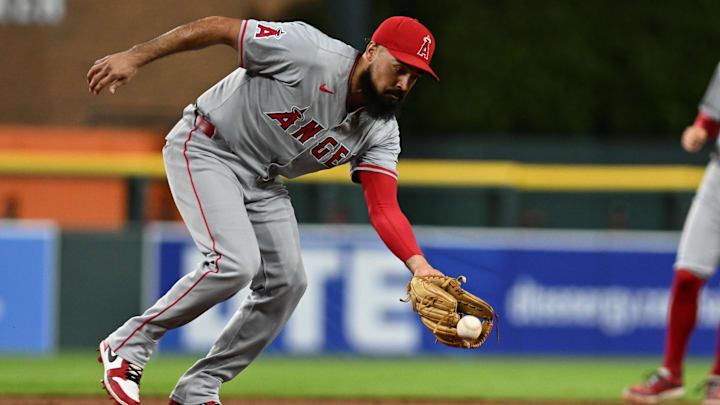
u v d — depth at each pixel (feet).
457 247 105.81
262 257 50.96
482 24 190.49
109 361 48.62
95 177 125.80
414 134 188.03
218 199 48.44
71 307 102.17
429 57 46.11
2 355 100.42
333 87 46.88
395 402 72.28
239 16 170.81
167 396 71.15
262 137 48.52
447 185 124.57
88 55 162.61
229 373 52.19
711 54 195.21
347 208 121.08
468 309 47.78
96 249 102.37
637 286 108.37
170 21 165.07
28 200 126.11
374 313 103.50
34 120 160.97
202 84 163.22
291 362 99.71
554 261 107.24
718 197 71.51
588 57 192.65
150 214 126.41
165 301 48.67
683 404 73.92
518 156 134.82
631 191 128.67
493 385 84.89
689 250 71.92
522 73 190.49
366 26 126.52
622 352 107.96
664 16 194.39
